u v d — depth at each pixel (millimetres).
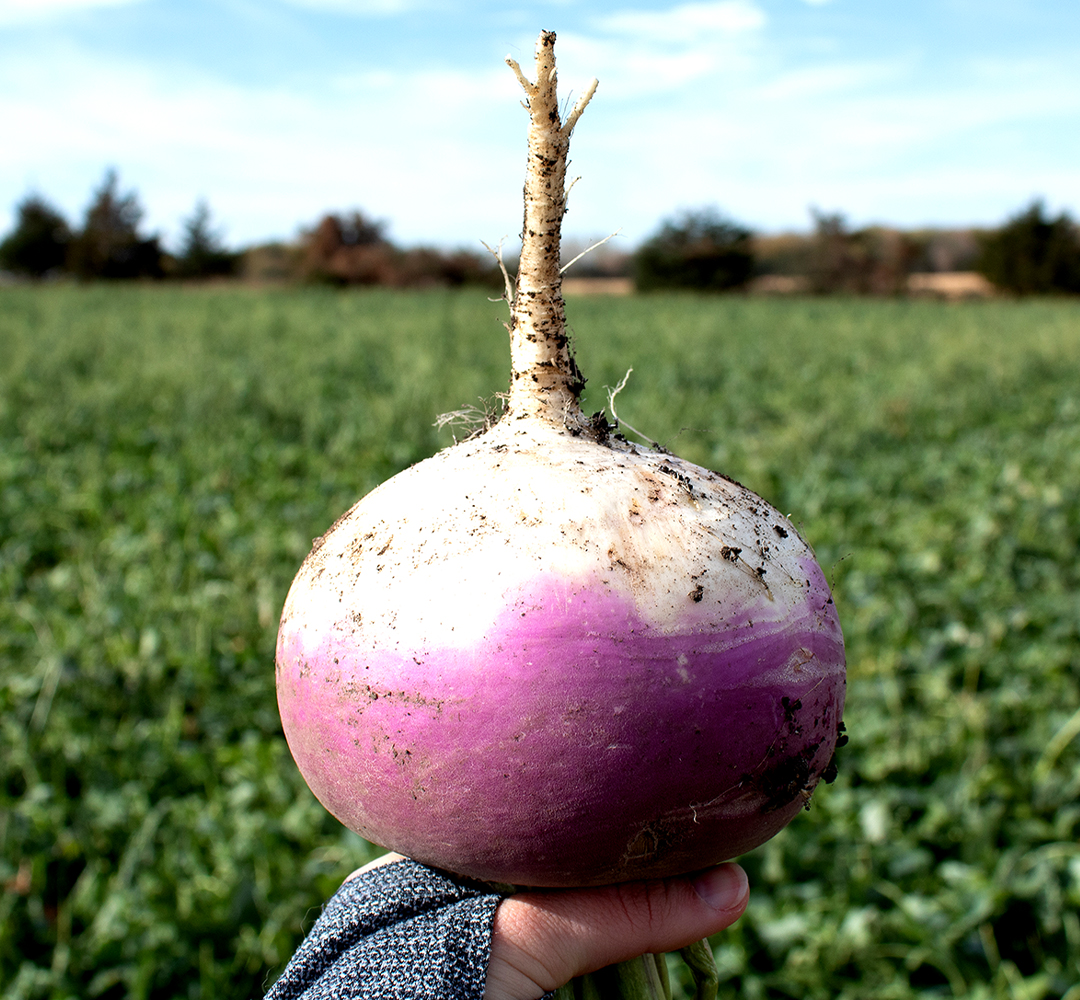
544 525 1043
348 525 1173
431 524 1076
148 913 2861
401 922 1098
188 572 5301
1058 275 37562
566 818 1016
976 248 42062
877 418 9656
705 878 1168
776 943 2854
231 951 2832
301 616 1143
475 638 1001
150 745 3645
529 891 1135
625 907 1109
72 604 5000
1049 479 7484
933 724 3793
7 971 2807
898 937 2916
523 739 995
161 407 9953
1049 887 2939
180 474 7312
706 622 1022
